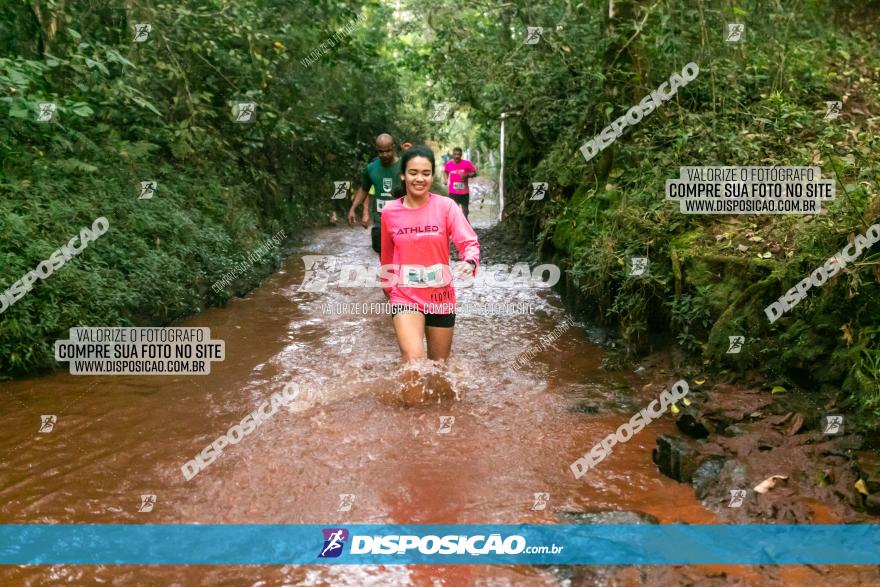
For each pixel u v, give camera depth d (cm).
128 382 551
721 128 718
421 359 506
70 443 440
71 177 756
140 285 691
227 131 1176
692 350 545
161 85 1007
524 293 859
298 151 1553
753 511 339
